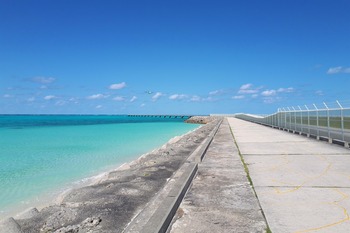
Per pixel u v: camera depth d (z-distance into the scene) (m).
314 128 20.33
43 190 10.19
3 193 9.79
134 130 52.84
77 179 11.98
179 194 5.91
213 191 6.77
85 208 6.10
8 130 50.81
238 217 5.09
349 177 7.93
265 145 16.19
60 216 5.55
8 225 5.00
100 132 45.84
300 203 5.76
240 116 86.88
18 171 13.73
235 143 17.41
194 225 4.79
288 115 28.80
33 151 21.48
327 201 5.85
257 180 7.76
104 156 19.00
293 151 13.45
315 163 10.20
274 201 5.93
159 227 4.29
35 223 5.43
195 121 106.12
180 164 12.23
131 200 6.68
